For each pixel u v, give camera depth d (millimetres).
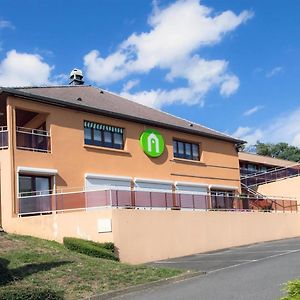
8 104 22766
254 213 28062
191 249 22734
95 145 26156
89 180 25156
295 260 16938
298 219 32281
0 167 22531
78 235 19797
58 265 15195
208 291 12500
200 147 32500
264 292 11695
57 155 24062
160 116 32250
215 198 26203
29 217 20938
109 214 19359
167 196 23125
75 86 32094
